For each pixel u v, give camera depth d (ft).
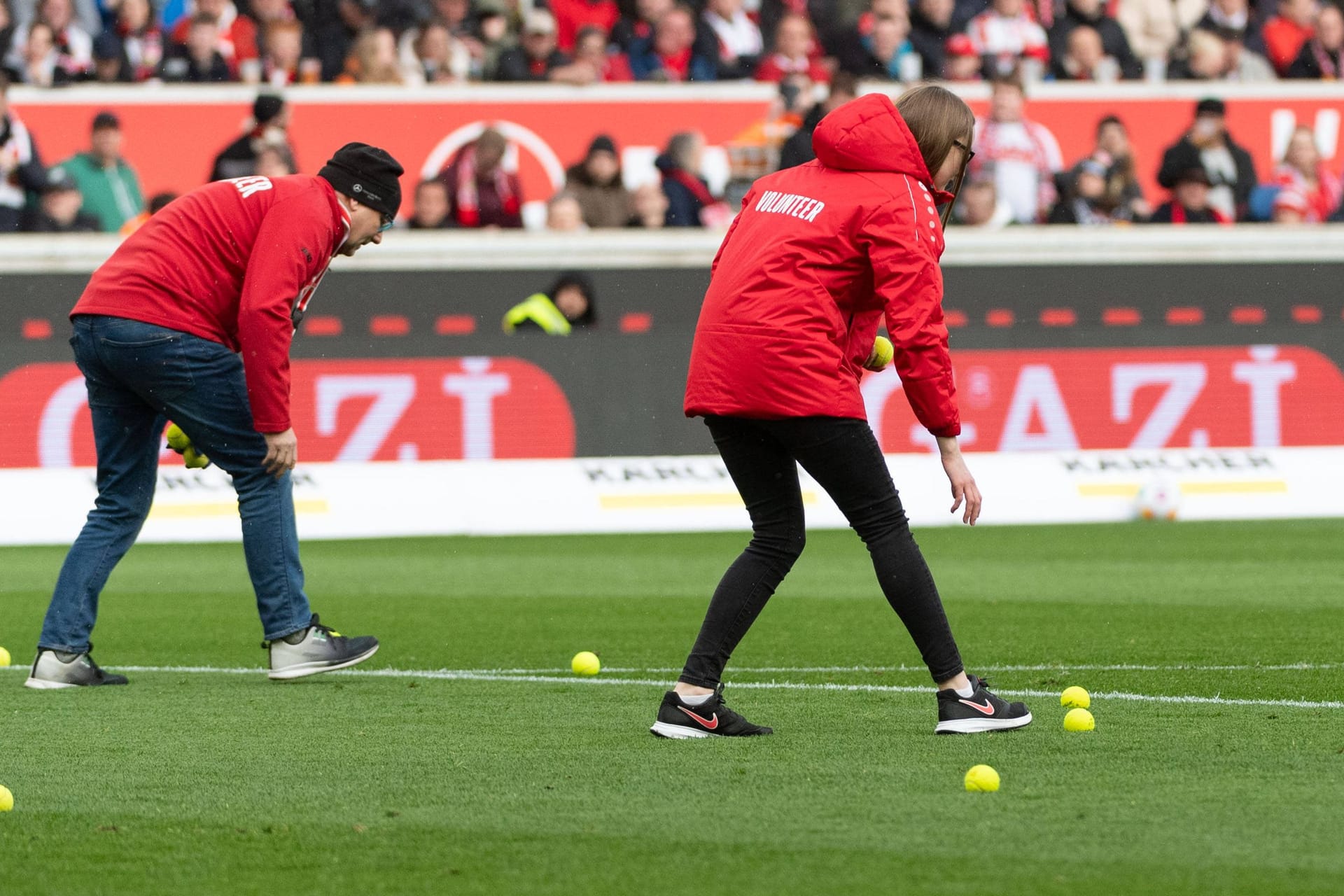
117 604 101.24
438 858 37.52
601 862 36.94
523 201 168.45
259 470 65.98
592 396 155.74
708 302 51.67
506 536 150.92
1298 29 187.11
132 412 66.54
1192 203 173.47
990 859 36.76
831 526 156.97
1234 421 162.71
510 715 58.34
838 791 44.21
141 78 172.45
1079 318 160.76
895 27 182.50
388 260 153.17
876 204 49.52
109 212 162.81
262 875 36.32
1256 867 35.81
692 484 156.66
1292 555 124.57
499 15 176.55
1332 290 164.04
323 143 165.27
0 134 160.97
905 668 71.31
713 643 52.85
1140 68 185.26
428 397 153.58
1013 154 172.55
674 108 169.78
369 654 68.23
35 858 37.96
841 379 50.31
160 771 48.32
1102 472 160.35
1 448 148.46
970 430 158.81
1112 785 44.65
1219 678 67.05
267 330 62.08
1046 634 82.43
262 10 174.29
